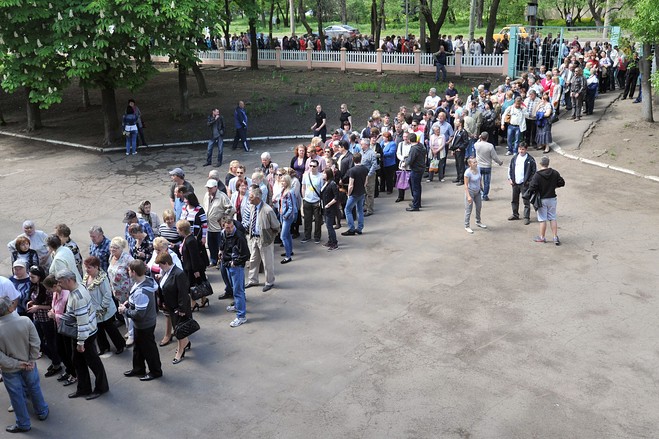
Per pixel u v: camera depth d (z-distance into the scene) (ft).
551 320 34.47
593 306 35.88
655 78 59.47
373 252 45.21
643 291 37.50
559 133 74.23
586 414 26.55
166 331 34.22
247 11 123.85
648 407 26.94
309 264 43.68
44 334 31.09
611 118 79.41
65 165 73.46
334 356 31.68
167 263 30.37
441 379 29.35
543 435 25.30
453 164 69.21
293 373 30.30
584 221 49.19
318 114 76.69
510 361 30.68
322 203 47.34
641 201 53.26
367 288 39.40
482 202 55.36
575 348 31.68
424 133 62.69
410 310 36.22
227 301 38.58
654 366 29.96
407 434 25.59
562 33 103.91
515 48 107.14
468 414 26.73
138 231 35.45
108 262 36.04
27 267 33.65
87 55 70.69
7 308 25.43
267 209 38.88
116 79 78.38
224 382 29.78
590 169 62.64
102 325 31.99
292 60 129.39
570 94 82.58
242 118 77.05
